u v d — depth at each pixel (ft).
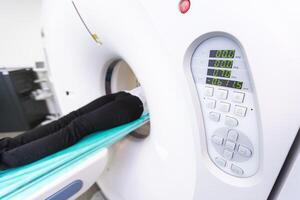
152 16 1.43
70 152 2.13
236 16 0.98
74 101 3.58
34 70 8.34
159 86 1.74
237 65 1.10
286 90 0.92
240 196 1.36
